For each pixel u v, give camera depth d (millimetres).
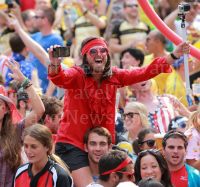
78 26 26906
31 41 20234
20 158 14172
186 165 14664
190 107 20000
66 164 13273
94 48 13398
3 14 27281
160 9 29938
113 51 26156
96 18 26609
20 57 21562
